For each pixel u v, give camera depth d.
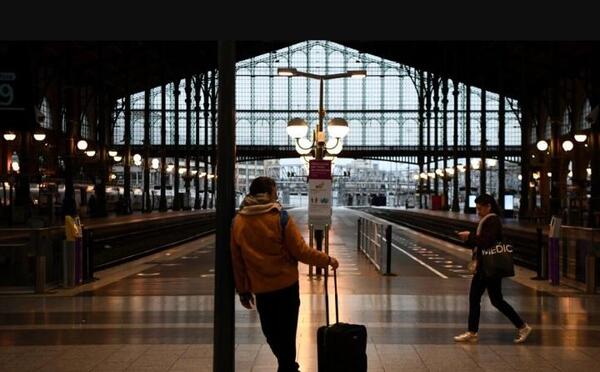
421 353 8.60
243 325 10.42
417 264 21.86
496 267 9.09
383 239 18.75
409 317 11.27
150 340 9.39
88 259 16.78
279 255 6.05
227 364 5.59
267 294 6.04
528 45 42.31
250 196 6.20
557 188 35.16
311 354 8.55
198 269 20.30
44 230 14.49
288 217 6.09
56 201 42.56
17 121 7.40
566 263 15.66
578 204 39.06
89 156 45.38
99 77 44.34
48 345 9.08
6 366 7.94
